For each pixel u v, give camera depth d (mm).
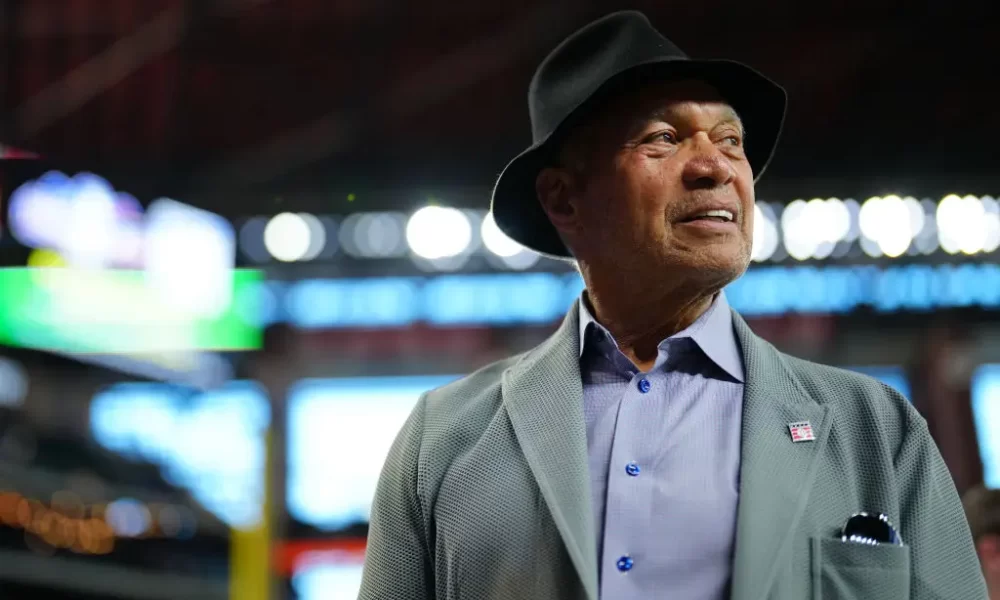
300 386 7578
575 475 1595
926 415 7340
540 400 1723
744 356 1735
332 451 7527
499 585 1594
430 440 1795
